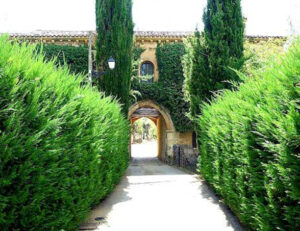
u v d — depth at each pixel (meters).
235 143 4.53
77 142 4.16
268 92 3.24
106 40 12.44
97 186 5.49
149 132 63.66
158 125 24.88
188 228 4.64
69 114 3.81
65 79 4.17
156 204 6.32
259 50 12.73
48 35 17.14
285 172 2.68
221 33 9.39
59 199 3.51
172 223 4.92
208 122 7.48
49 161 3.10
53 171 3.08
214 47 9.43
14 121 2.57
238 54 9.48
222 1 9.68
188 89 10.27
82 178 4.38
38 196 2.84
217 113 6.05
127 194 7.45
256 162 3.69
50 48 16.94
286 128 2.65
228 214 5.42
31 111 2.81
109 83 12.16
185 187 8.33
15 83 2.68
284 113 2.91
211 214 5.44
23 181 2.62
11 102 2.59
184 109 18.20
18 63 2.86
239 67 8.86
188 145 18.39
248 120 3.90
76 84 4.62
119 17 12.59
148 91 17.89
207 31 9.75
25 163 2.62
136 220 5.12
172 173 12.40
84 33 17.89
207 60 9.66
